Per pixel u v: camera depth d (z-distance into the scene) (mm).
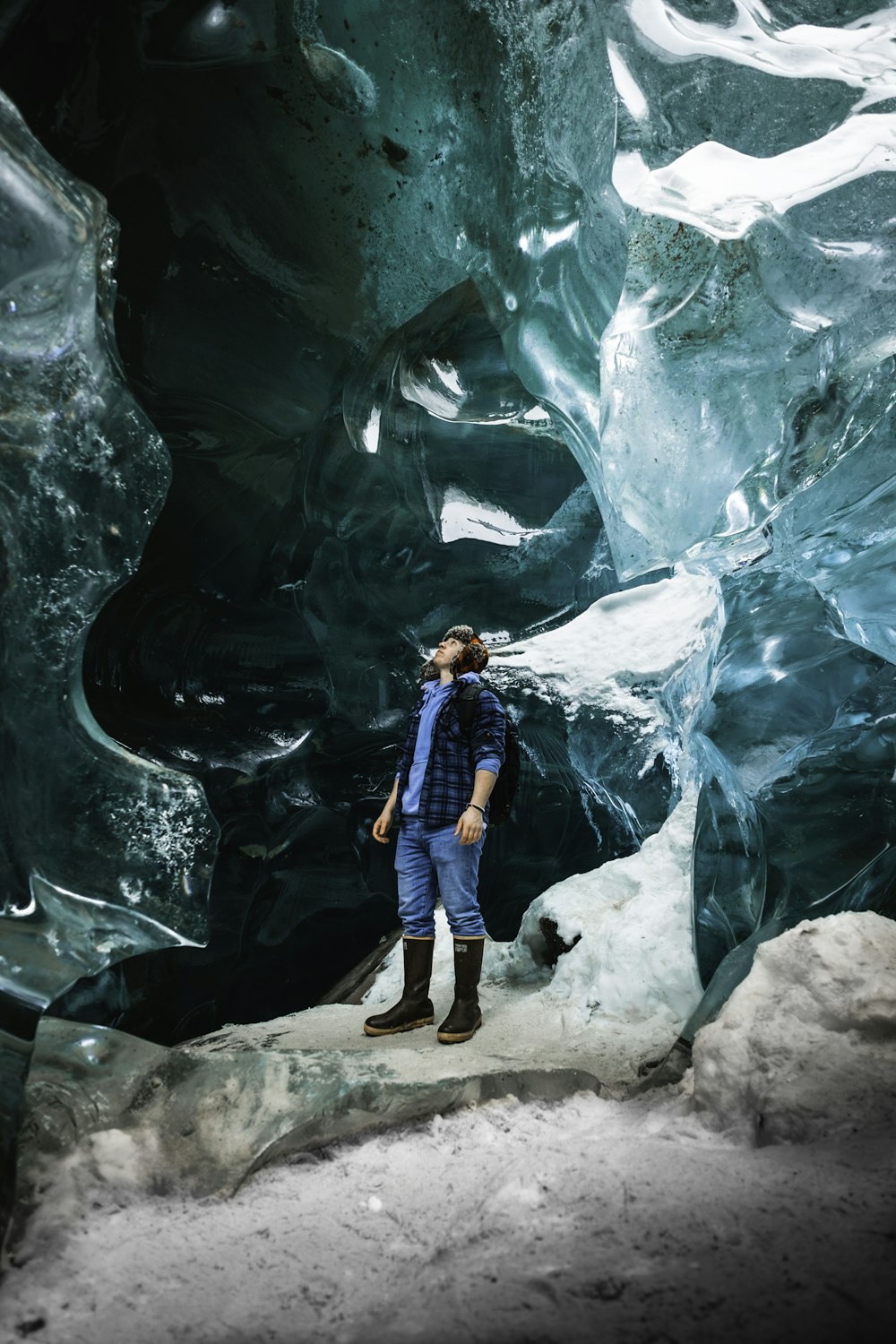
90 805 2416
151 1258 1794
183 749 4285
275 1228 1909
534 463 4438
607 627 4523
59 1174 2037
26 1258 1787
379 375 4020
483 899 4797
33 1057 2387
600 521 4695
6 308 2121
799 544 4004
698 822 3480
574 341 3932
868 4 3936
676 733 4305
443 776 3119
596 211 3670
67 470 2312
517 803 4715
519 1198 1896
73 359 2283
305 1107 2281
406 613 4707
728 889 3344
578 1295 1528
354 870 4793
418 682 4816
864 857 3418
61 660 2359
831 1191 1759
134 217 3354
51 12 2779
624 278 3674
